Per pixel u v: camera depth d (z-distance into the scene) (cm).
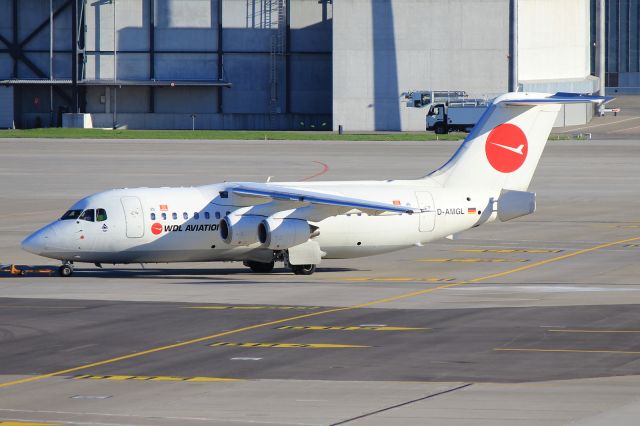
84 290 13488
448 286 13900
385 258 17275
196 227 15125
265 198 15300
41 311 11819
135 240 14912
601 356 9269
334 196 15188
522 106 16238
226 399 7850
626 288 13550
